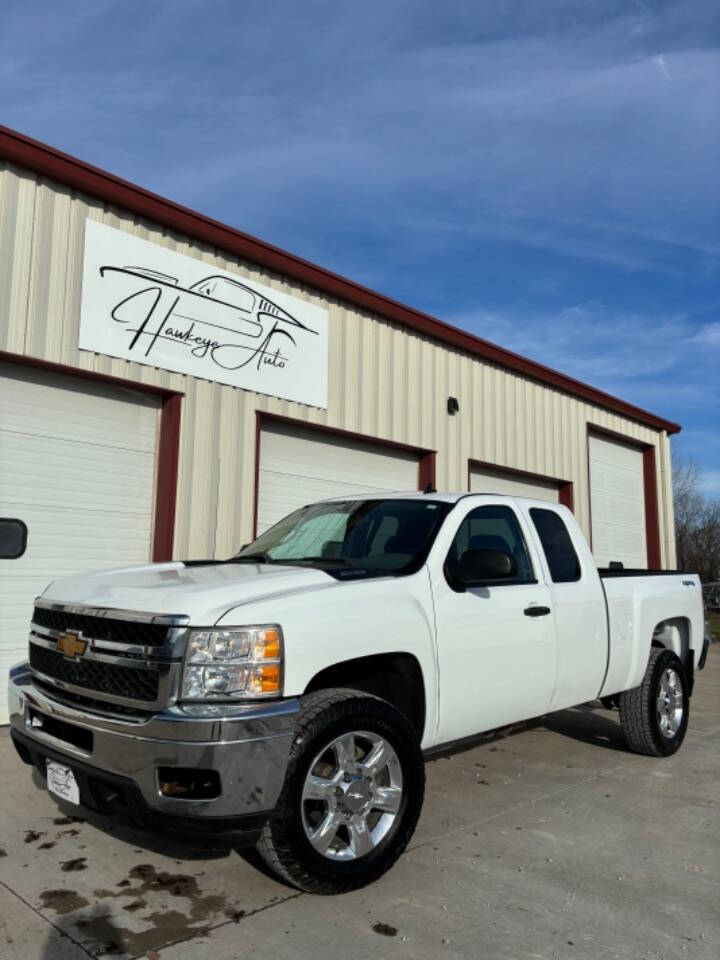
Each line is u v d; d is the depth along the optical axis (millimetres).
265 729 3068
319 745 3258
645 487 18672
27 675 3873
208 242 8750
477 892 3422
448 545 4332
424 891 3428
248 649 3146
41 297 7234
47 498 7473
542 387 14891
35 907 3207
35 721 3676
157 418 8406
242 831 3020
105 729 3152
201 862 3686
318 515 5137
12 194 7086
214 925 3080
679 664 6168
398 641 3736
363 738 3523
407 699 3949
